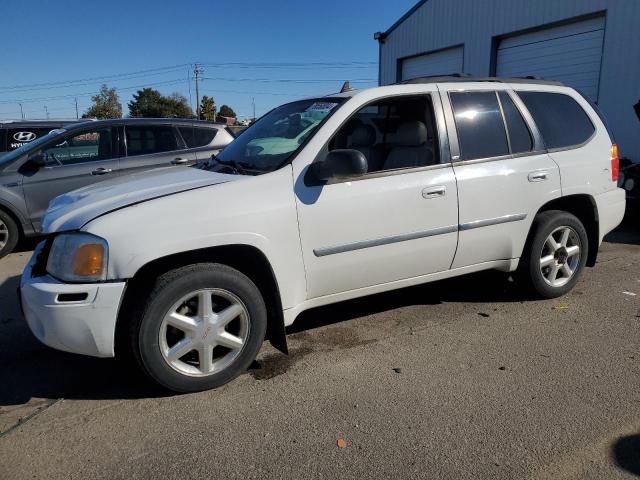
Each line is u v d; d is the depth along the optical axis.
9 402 3.20
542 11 11.80
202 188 3.23
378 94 3.83
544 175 4.36
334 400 3.14
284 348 3.43
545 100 4.60
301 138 3.62
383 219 3.66
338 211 3.49
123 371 3.56
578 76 11.30
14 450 2.71
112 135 7.16
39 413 3.06
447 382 3.33
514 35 12.77
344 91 4.15
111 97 69.62
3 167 6.67
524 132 4.37
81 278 2.92
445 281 5.27
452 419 2.92
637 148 10.06
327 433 2.82
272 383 3.37
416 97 3.97
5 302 5.01
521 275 4.58
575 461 2.56
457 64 14.73
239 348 3.31
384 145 4.24
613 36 10.29
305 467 2.55
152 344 3.03
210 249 3.23
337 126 3.63
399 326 4.23
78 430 2.89
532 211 4.36
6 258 6.77
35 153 6.82
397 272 3.86
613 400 3.09
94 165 6.99
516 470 2.51
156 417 3.00
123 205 3.10
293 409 3.06
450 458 2.60
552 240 4.58
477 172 4.04
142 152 7.27
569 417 2.92
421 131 3.96
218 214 3.12
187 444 2.75
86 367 3.64
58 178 6.84
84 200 3.39
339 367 3.56
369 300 4.81
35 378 3.50
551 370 3.46
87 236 2.94
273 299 3.41
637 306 4.59
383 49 17.69
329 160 3.33
